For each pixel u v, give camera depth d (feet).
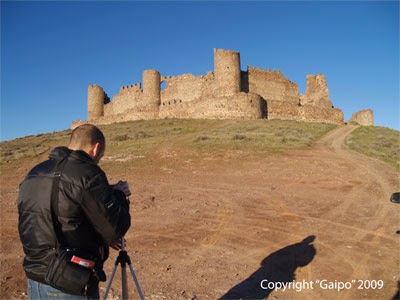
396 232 29.99
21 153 112.57
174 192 50.24
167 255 25.79
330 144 102.63
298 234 30.12
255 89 216.33
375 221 33.53
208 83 202.39
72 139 11.57
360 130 143.13
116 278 21.90
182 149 91.15
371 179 54.95
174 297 19.06
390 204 39.93
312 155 80.59
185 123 162.61
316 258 24.59
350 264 23.39
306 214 36.73
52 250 10.09
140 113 207.72
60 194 10.12
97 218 10.37
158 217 36.78
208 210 39.42
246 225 33.19
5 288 20.63
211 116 175.63
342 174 59.52
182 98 211.00
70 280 9.82
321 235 29.66
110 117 219.20
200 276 21.93
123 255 13.34
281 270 22.70
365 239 28.40
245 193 48.26
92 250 10.73
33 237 10.11
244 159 76.23
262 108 185.68
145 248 27.45
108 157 86.63
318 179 56.18
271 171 64.03
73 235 10.20
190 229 32.37
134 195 48.47
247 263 23.95
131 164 77.05
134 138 123.44
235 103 172.65
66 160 10.57
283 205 40.96
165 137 119.75
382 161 72.74
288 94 232.32
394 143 105.40
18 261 25.35
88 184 10.19
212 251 26.45
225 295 19.30
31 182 10.46
